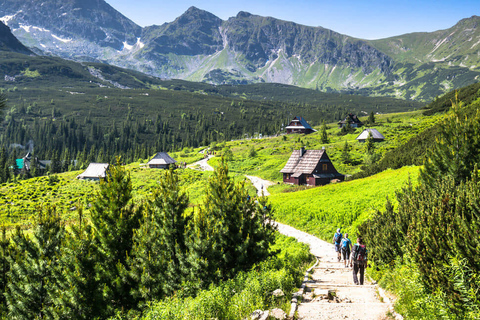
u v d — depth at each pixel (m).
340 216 35.09
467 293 8.49
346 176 82.38
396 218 16.95
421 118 147.88
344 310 11.11
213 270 18.78
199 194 69.69
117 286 18.73
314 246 29.41
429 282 10.61
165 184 21.92
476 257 8.98
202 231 19.50
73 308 17.83
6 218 61.84
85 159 186.88
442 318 8.99
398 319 9.88
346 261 20.25
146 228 20.31
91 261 18.77
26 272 20.05
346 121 153.38
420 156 53.53
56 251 21.62
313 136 152.00
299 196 53.00
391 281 14.01
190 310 12.27
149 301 17.23
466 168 19.55
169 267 19.38
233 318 11.32
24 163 163.75
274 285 14.12
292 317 10.62
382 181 46.88
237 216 21.58
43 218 22.17
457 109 21.33
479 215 10.40
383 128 137.50
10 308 19.83
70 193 81.88
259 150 132.50
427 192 16.75
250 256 21.17
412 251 12.09
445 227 11.12
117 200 20.92
